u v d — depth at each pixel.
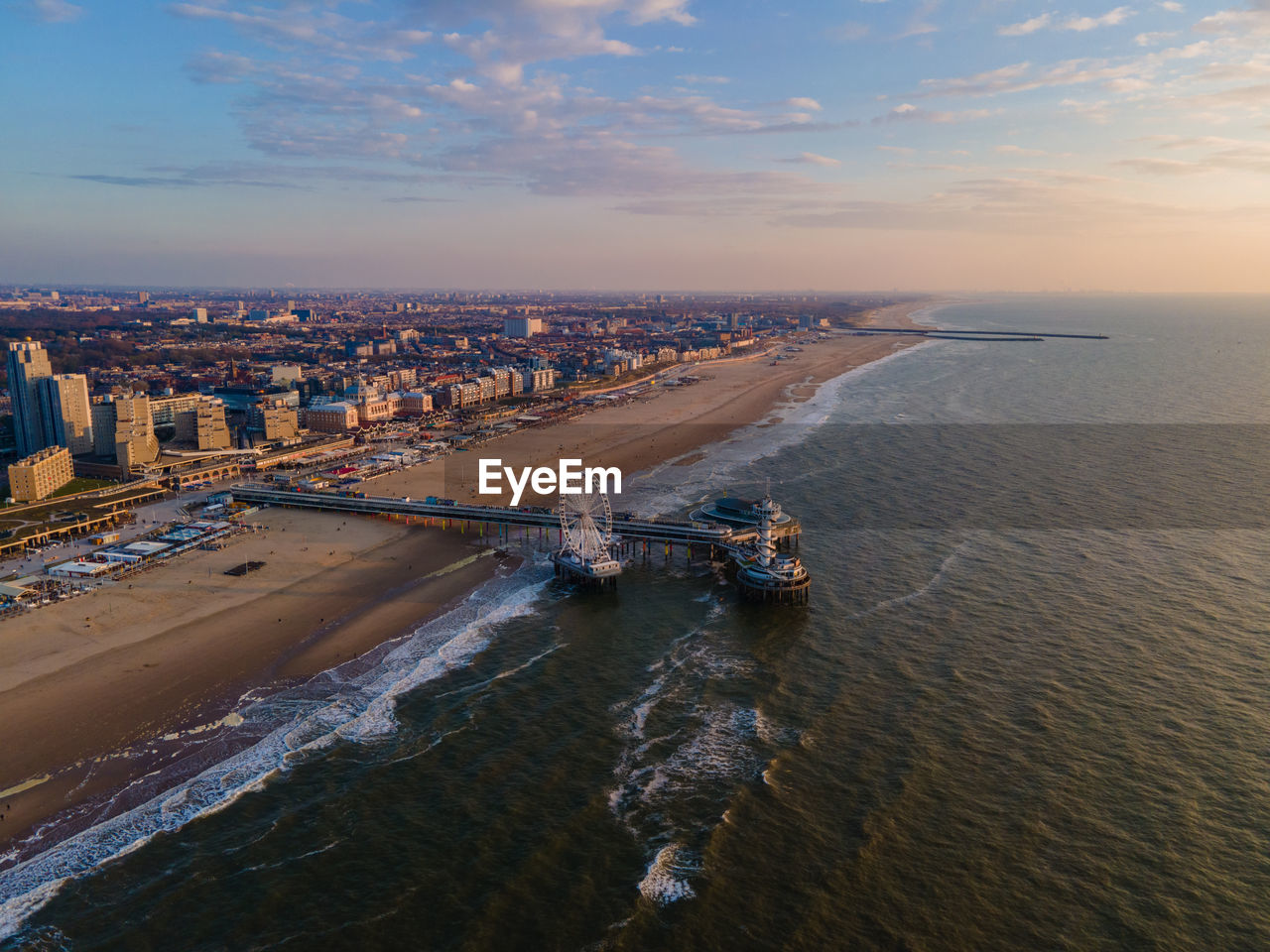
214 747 123.75
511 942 87.75
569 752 122.25
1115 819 105.38
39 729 127.88
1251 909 90.69
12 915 91.44
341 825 106.31
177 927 89.94
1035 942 86.81
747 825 105.38
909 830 103.94
